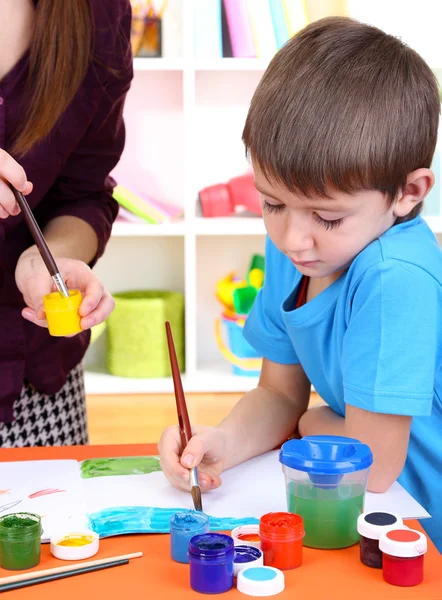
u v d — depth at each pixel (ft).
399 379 3.08
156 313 10.10
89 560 2.47
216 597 2.25
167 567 2.43
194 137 9.66
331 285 3.46
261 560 2.38
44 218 4.40
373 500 2.97
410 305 3.10
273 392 3.86
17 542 2.41
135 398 9.88
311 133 2.94
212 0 9.56
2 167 3.14
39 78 3.76
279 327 3.94
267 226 3.22
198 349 10.89
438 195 9.80
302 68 3.04
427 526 3.54
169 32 9.75
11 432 4.25
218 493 3.02
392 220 3.24
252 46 9.62
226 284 10.27
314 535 2.57
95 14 3.97
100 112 4.17
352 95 2.98
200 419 9.06
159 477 3.16
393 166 3.03
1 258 4.02
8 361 4.12
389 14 10.13
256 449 3.46
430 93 3.19
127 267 10.82
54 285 3.51
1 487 3.05
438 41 10.14
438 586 2.31
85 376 10.31
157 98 10.44
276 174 3.01
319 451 2.68
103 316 3.38
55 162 4.04
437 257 3.29
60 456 3.43
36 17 3.72
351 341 3.18
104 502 2.90
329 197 2.99
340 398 3.67
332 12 9.88
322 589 2.30
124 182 10.57
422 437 3.53
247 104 10.48
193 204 9.70
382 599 2.24
